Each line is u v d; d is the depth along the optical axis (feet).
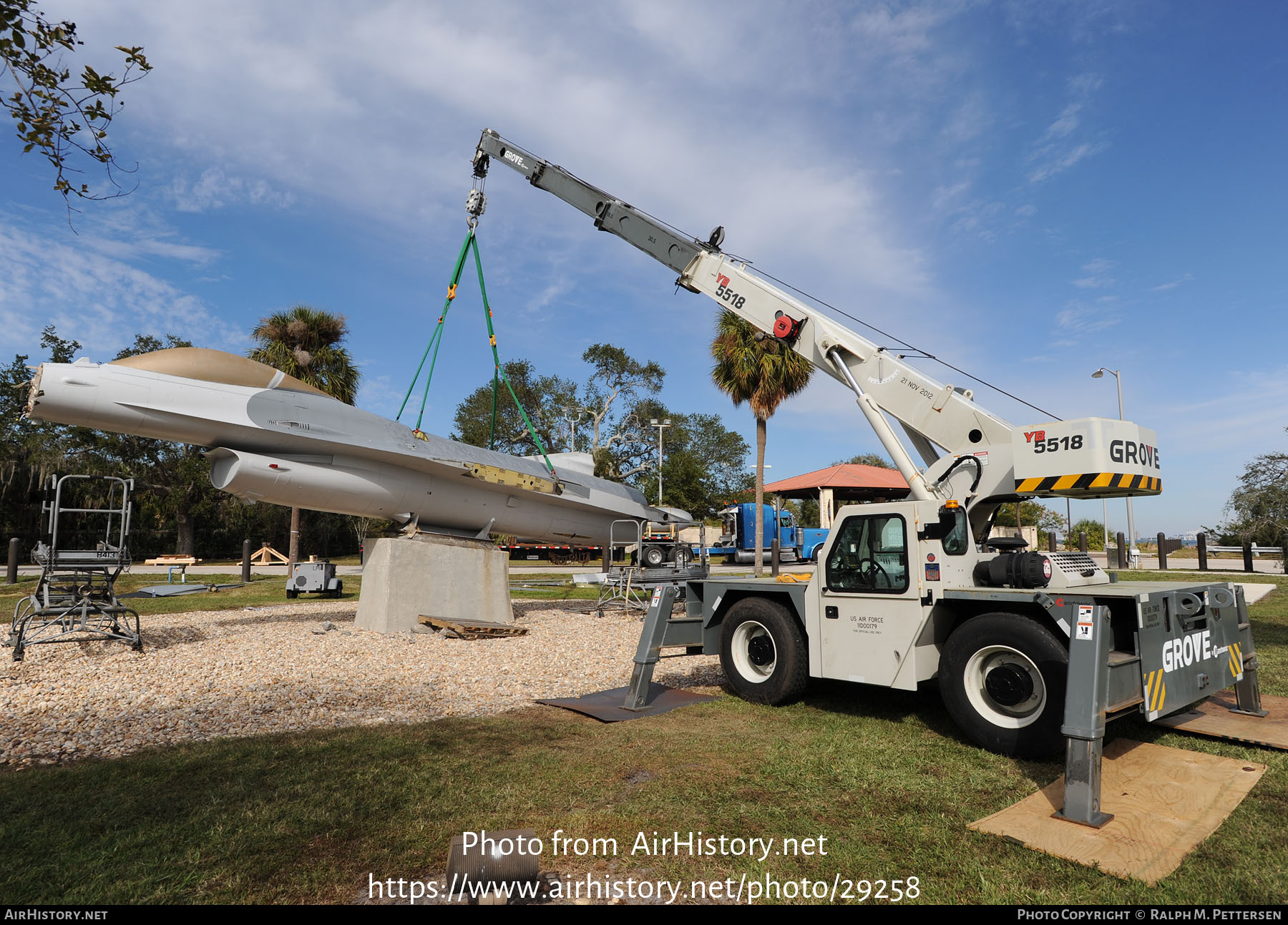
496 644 31.99
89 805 12.68
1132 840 11.27
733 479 195.31
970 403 21.74
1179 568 82.43
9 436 108.17
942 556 17.29
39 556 27.58
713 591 22.62
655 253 30.50
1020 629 15.58
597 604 51.78
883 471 79.36
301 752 15.89
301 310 71.05
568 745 16.67
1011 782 14.10
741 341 68.95
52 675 23.79
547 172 33.47
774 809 12.63
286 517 134.21
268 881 9.91
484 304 37.09
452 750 16.17
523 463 44.37
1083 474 17.97
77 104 15.03
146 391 31.22
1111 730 17.80
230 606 47.91
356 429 36.32
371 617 35.55
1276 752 16.19
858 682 18.49
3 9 13.75
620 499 48.62
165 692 22.04
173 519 124.98
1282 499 69.31
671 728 18.35
